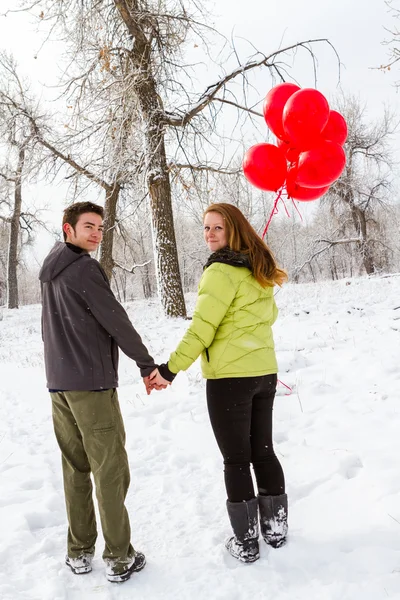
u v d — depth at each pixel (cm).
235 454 258
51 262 248
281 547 260
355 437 392
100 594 235
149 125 1184
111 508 243
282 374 592
